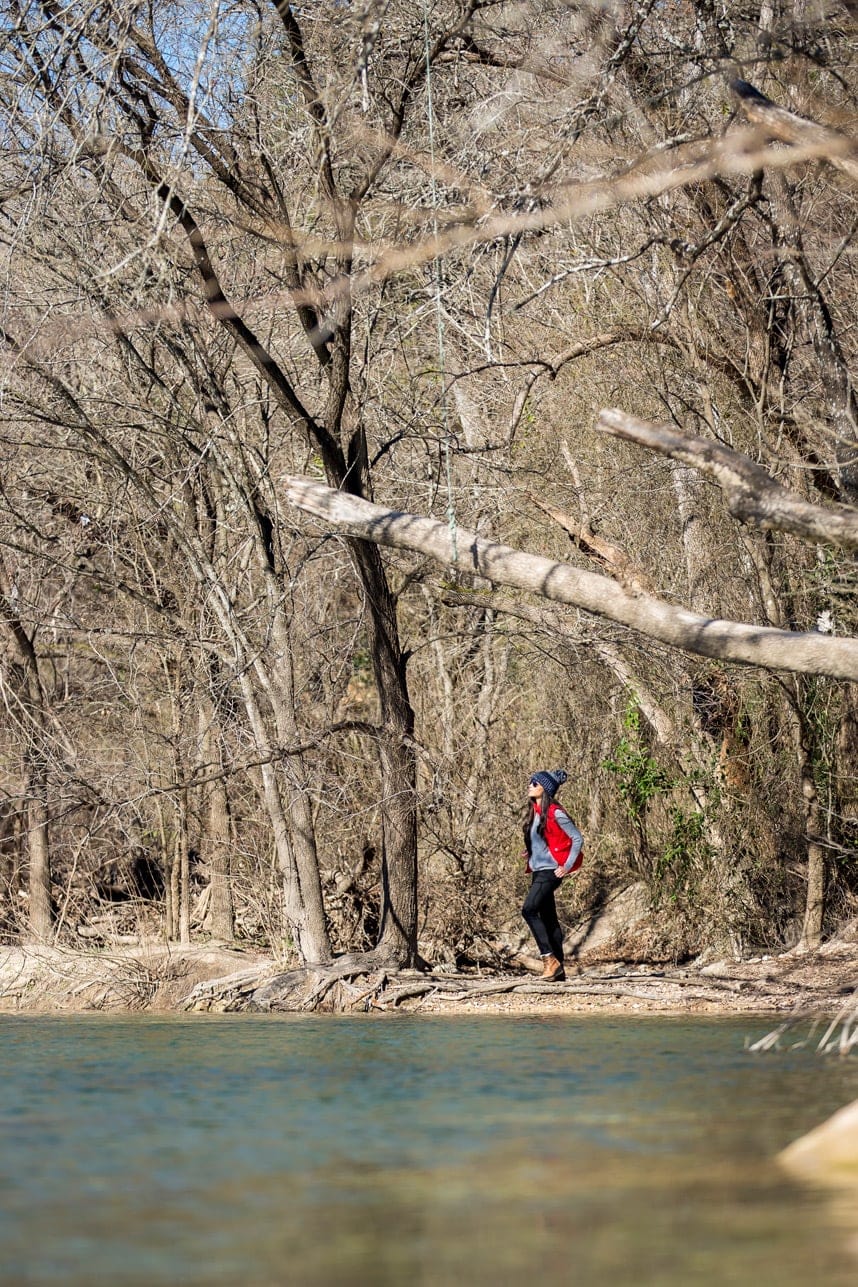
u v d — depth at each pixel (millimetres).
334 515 11766
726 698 19734
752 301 16188
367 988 17062
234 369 19750
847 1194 5246
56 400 18547
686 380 18250
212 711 19922
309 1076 9016
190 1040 12055
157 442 19172
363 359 18391
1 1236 4676
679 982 16781
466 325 18719
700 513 18969
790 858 19984
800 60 13508
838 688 19594
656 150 11922
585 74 14711
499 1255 4379
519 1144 6328
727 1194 5254
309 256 16016
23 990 19328
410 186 16484
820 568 16625
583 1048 10828
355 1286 4027
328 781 19641
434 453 19438
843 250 14734
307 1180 5559
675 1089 8219
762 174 13102
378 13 12477
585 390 20203
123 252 16906
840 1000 14766
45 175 15477
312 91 15594
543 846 17328
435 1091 8195
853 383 14969
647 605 10984
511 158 15523
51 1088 8469
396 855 18297
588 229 18156
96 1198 5246
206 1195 5293
